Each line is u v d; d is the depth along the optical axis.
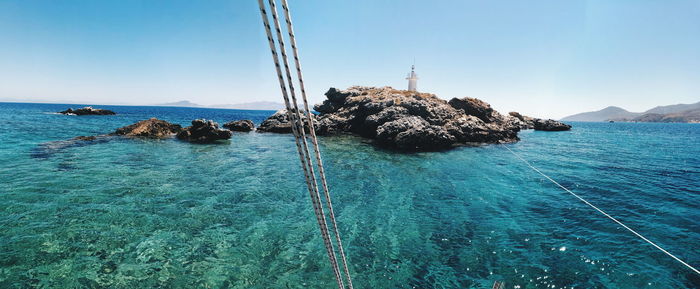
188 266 7.21
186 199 11.86
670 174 18.97
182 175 15.61
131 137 29.97
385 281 6.91
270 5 1.63
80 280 6.46
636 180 16.94
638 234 9.31
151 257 7.51
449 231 9.54
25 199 10.88
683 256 7.98
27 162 16.80
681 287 6.70
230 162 19.72
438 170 18.48
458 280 6.98
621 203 12.48
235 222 9.88
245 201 11.97
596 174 18.39
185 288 6.41
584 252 8.20
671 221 10.46
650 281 6.90
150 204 11.10
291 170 17.89
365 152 25.22
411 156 23.62
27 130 32.25
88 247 7.79
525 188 14.66
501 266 7.54
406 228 9.76
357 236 9.14
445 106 39.16
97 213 9.96
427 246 8.54
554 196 13.37
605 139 46.56
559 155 26.59
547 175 17.80
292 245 8.45
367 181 15.58
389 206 11.83
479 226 9.96
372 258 7.89
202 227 9.37
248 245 8.36
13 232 8.32
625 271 7.27
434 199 12.73
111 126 42.00
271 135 37.78
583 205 12.12
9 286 6.15
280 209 11.22
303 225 9.82
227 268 7.21
